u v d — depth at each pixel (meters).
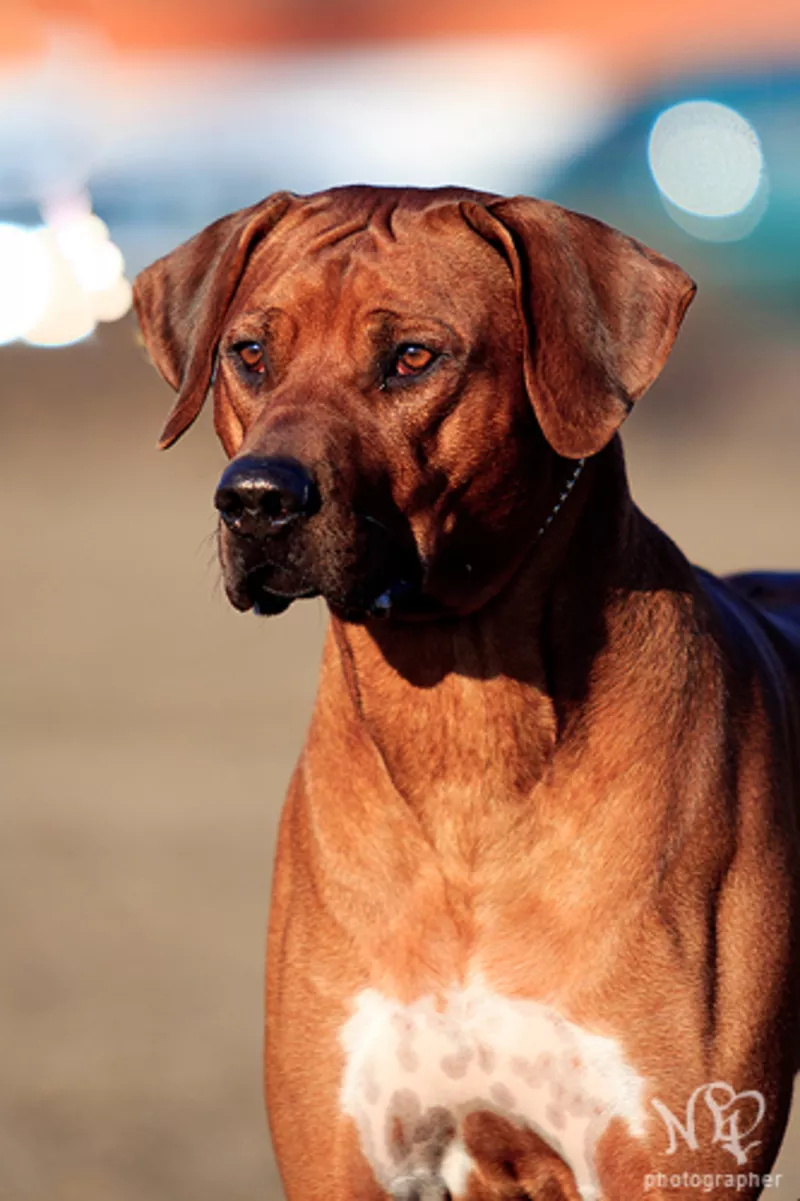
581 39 50.44
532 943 5.74
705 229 39.97
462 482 5.58
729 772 5.92
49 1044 9.78
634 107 44.69
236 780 14.54
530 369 5.55
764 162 41.75
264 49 48.72
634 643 5.89
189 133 41.34
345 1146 5.91
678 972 5.67
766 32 47.38
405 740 5.81
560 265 5.62
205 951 11.05
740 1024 5.73
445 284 5.55
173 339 6.36
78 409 31.11
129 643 19.58
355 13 50.03
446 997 5.79
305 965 5.95
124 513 26.75
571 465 5.83
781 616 7.58
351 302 5.49
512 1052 5.74
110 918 11.58
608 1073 5.68
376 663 5.83
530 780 5.75
